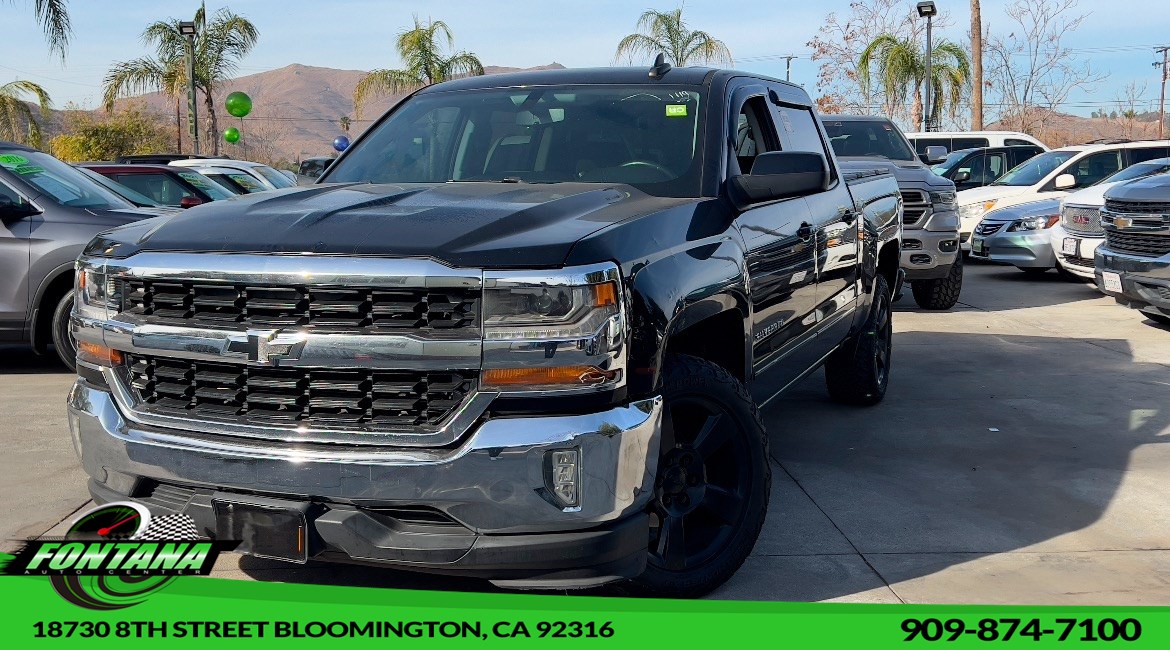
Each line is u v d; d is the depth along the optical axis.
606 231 3.20
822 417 6.27
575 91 4.60
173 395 3.22
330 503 3.03
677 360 3.54
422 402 2.99
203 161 15.07
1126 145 15.32
